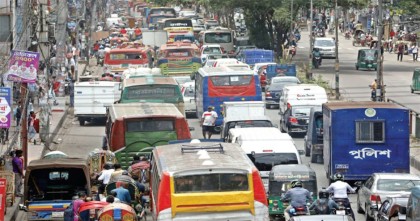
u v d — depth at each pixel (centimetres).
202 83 9306
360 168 6406
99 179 5581
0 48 8712
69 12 17938
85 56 17375
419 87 12131
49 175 5328
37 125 8575
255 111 8138
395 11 16825
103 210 4197
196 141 5097
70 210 4653
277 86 11100
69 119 10562
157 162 4388
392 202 4809
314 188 5266
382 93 10294
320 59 16525
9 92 6100
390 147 6400
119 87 9719
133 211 4238
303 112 8725
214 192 4097
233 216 4106
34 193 5344
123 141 6425
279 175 5278
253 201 4112
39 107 9438
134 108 6781
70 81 11862
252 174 4122
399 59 17900
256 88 9300
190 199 4081
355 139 6394
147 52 13225
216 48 15750
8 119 6103
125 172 5197
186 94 10412
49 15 12306
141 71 10112
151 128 6450
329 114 6475
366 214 5366
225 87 9262
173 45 12938
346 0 16362
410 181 5284
